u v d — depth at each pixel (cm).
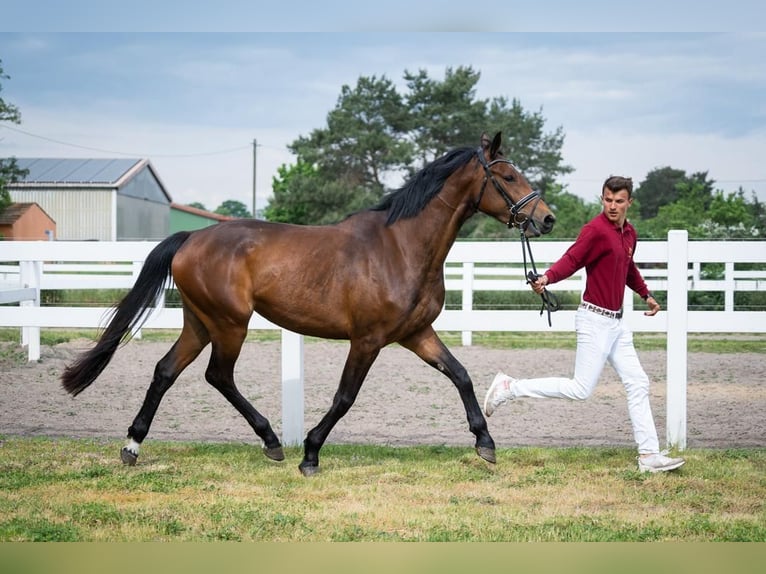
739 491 468
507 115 3556
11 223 3556
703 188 3297
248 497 460
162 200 4669
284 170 4856
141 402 756
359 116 3500
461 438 615
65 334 1318
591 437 615
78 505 442
